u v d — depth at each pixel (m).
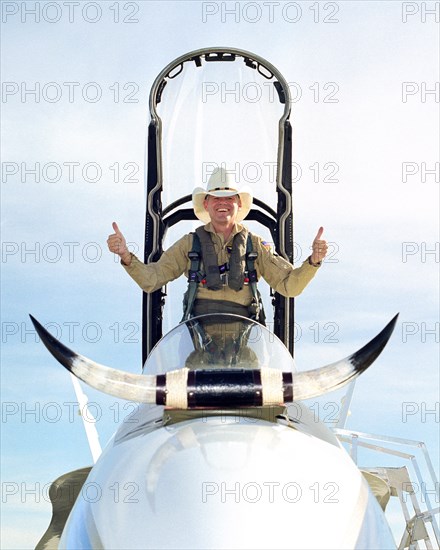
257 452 3.62
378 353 3.78
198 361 4.24
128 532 3.34
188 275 5.18
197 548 3.19
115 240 5.11
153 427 4.09
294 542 3.23
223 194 5.21
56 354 3.80
